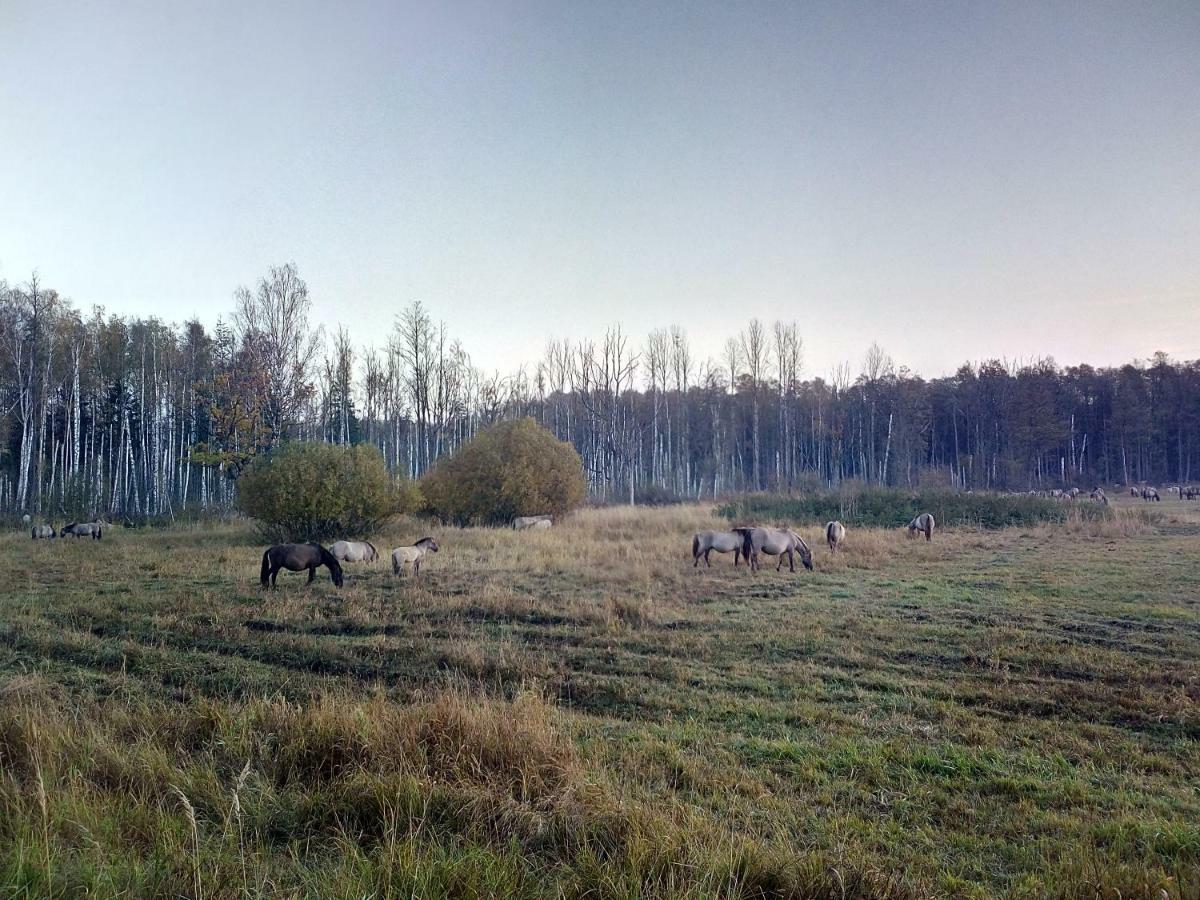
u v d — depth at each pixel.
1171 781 6.73
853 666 10.23
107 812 4.75
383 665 10.04
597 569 18.45
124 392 49.66
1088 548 22.58
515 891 4.06
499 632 11.88
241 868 4.19
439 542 24.42
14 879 3.59
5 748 5.81
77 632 11.38
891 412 73.31
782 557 19.80
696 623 12.48
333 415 53.47
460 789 5.31
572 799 5.26
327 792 5.32
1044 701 8.74
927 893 4.51
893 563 19.95
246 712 6.81
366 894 3.88
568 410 67.81
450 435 58.06
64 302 46.81
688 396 75.69
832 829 5.52
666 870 4.37
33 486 46.59
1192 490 53.88
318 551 15.90
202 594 14.55
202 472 48.09
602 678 9.53
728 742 7.40
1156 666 10.03
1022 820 5.84
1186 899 4.42
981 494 35.91
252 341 38.56
